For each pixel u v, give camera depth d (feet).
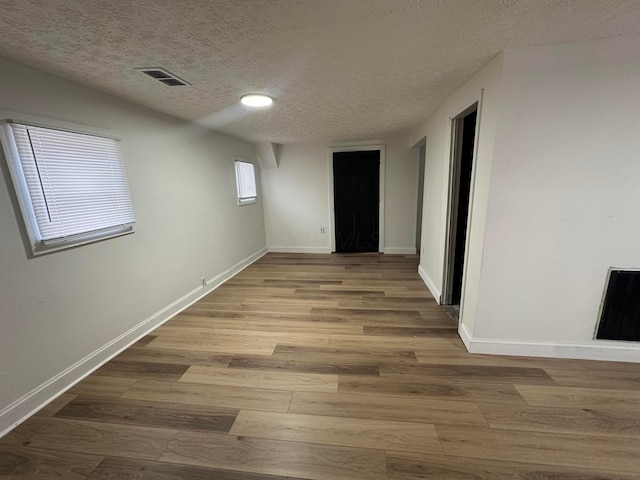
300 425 5.00
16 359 5.20
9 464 4.43
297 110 9.15
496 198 6.06
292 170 17.13
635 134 5.41
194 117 9.72
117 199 7.35
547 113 5.54
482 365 6.46
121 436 4.87
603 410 5.10
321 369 6.52
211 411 5.37
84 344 6.50
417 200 16.37
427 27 4.47
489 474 4.08
